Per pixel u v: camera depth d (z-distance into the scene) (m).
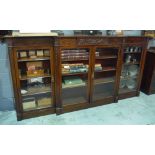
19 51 2.12
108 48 2.70
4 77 2.38
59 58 2.21
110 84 2.98
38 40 2.02
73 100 2.70
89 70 2.49
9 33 2.17
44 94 2.58
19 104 2.26
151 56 3.04
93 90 2.76
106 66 2.82
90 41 2.29
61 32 2.39
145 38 2.73
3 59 2.28
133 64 3.02
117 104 2.89
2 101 2.51
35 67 2.29
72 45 2.20
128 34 2.95
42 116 2.47
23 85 2.43
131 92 3.10
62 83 2.54
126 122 2.37
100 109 2.71
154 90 3.29
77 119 2.42
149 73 3.14
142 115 2.56
